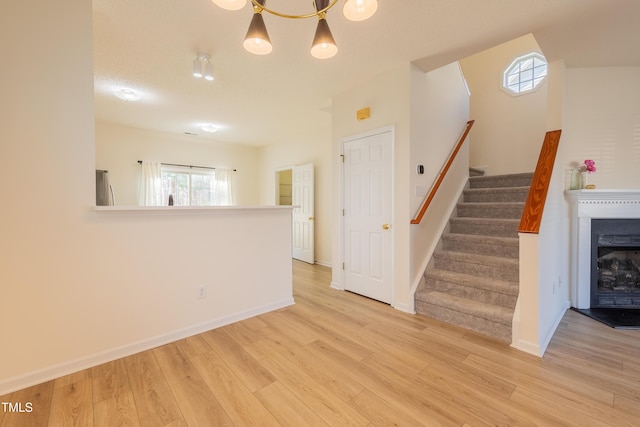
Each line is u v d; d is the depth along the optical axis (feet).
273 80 10.80
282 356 6.91
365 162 11.23
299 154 19.38
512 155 14.24
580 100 10.15
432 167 10.87
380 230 10.75
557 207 8.93
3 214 5.55
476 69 15.35
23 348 5.76
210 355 6.95
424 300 9.43
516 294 7.93
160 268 7.47
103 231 6.63
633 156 10.05
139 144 17.93
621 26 7.64
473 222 10.89
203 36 7.92
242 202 22.40
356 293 11.76
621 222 9.82
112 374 6.17
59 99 6.02
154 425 4.77
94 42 8.20
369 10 4.43
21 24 5.62
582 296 9.98
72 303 6.27
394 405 5.25
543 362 6.61
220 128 17.57
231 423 4.82
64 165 6.12
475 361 6.66
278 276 10.07
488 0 6.56
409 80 9.58
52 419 4.88
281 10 6.84
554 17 7.23
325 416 4.98
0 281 5.54
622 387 5.70
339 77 10.61
